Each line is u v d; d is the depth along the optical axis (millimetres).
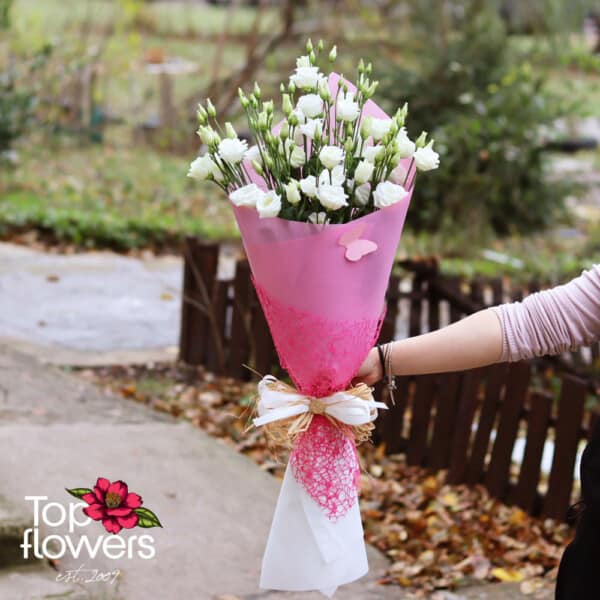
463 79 12781
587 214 15250
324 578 2557
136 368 7062
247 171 2459
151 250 10945
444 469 5707
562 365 7586
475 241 12555
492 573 4410
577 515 2445
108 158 15680
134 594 3646
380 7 15070
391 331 5750
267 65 16594
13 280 9047
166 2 27672
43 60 14898
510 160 12812
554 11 13961
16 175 13531
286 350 2449
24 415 5324
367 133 2365
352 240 2289
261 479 4914
